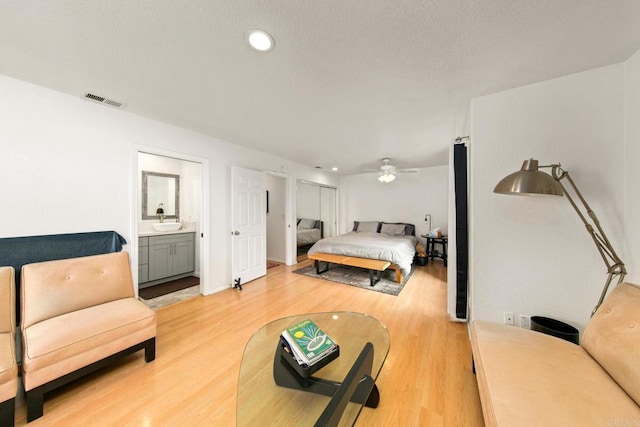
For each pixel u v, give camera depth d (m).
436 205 5.57
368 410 1.41
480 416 1.37
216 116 2.54
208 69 1.68
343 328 1.85
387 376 1.70
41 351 1.35
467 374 1.72
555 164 1.70
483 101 2.01
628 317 1.16
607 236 1.62
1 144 1.80
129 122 2.46
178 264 3.98
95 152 2.24
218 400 1.48
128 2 1.11
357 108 2.30
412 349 2.02
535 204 1.83
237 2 1.11
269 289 3.51
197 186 4.29
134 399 1.48
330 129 2.92
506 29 1.27
